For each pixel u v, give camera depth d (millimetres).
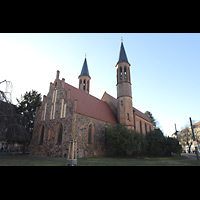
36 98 32562
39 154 24094
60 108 24562
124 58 35250
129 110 31531
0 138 16156
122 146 23156
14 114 16828
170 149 32375
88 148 23438
